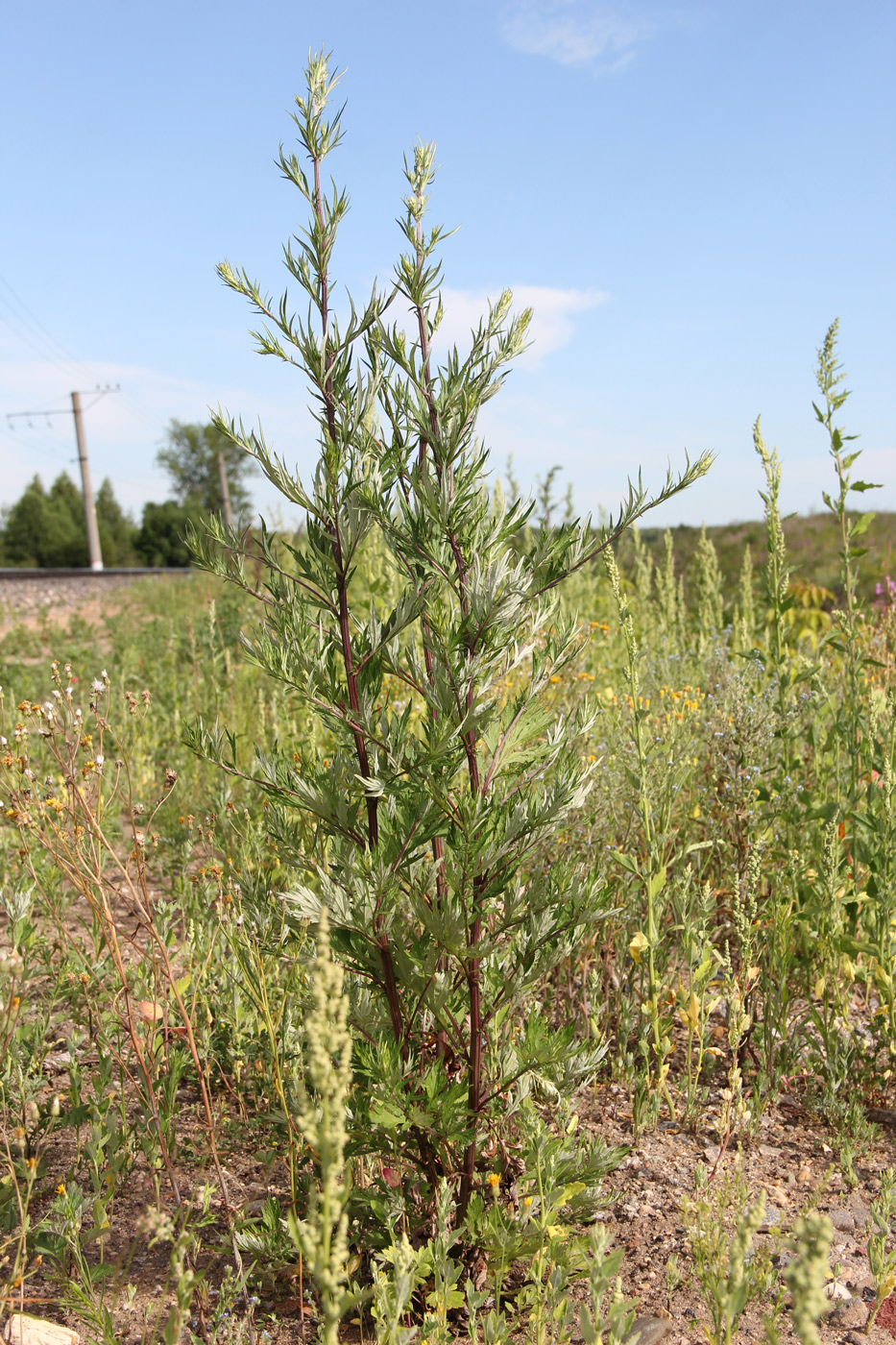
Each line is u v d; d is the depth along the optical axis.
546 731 2.23
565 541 2.02
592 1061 2.28
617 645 6.27
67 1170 2.61
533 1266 2.00
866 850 3.34
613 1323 1.62
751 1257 2.15
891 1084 3.05
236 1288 2.04
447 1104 1.94
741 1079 3.07
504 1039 2.47
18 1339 1.92
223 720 6.10
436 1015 2.07
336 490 1.92
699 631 7.34
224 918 3.21
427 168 2.04
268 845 2.92
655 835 3.27
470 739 2.02
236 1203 2.46
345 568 2.01
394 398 1.97
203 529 2.05
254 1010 3.00
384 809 2.09
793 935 3.40
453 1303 1.89
